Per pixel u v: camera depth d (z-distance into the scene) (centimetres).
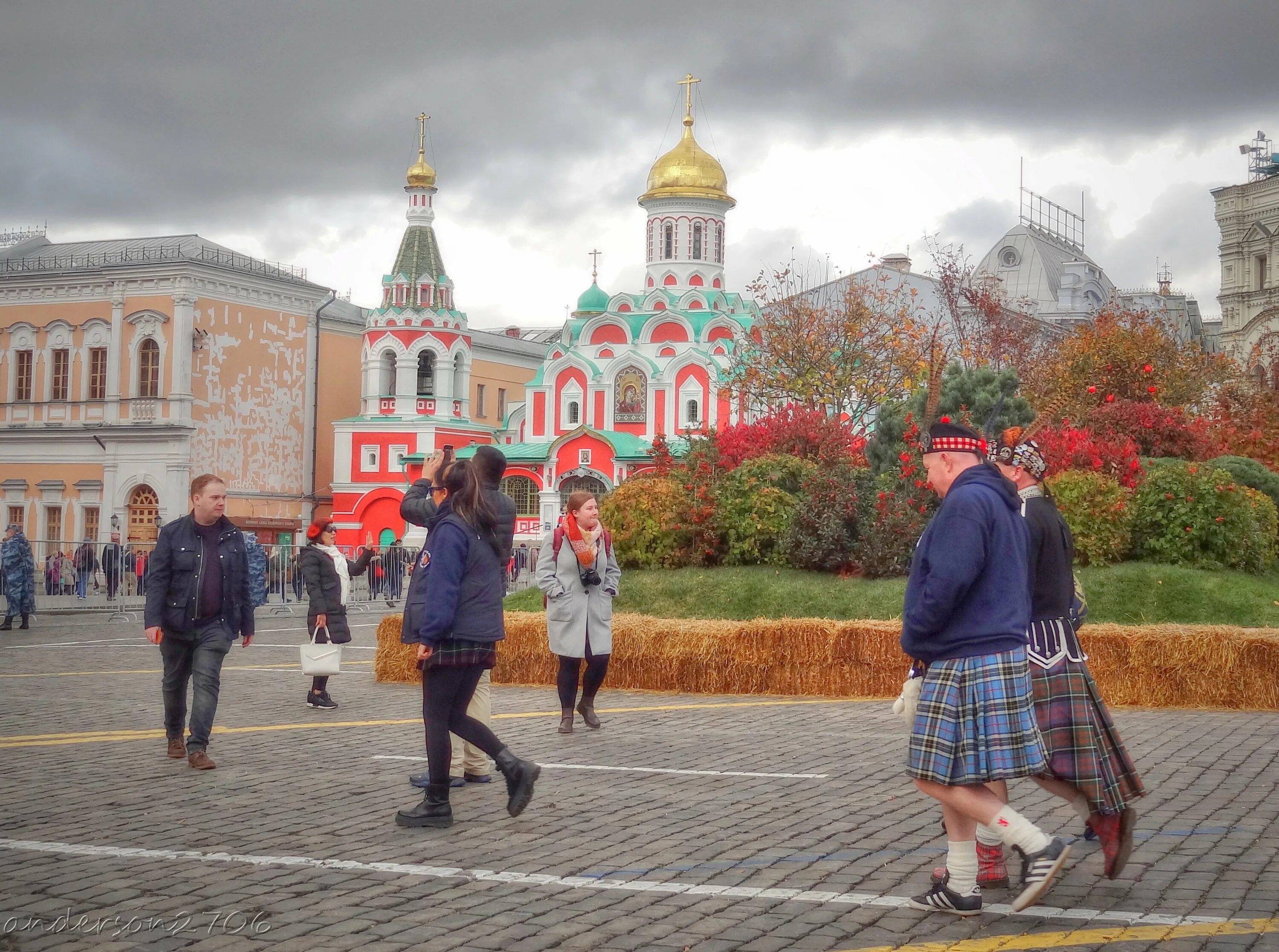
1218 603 1650
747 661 1535
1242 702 1370
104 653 2219
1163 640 1388
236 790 951
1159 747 1100
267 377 6412
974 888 619
